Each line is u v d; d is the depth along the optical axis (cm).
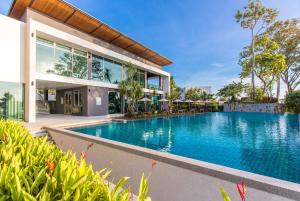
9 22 1144
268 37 3359
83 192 127
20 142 244
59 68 1458
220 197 264
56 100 2072
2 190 135
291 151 798
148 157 361
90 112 1717
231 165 632
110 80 2002
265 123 1736
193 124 1647
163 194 327
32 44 1195
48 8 1401
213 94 4316
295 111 2325
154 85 2920
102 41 2036
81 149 552
